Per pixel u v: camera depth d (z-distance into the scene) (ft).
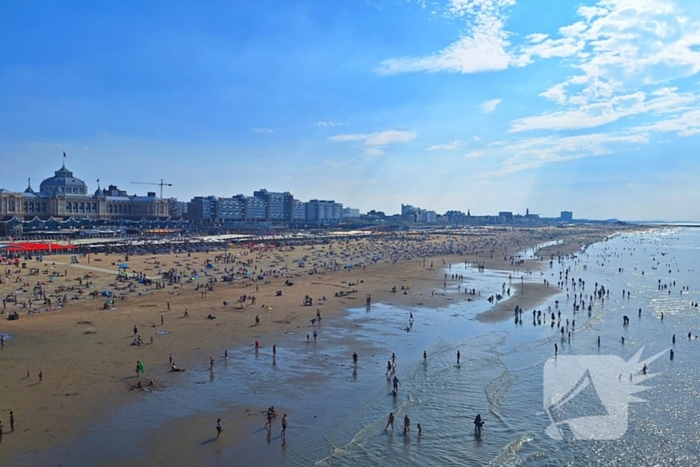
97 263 414.62
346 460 103.91
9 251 456.04
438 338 199.00
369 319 229.66
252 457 103.65
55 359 159.63
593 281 384.06
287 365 160.66
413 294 301.84
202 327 205.26
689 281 388.16
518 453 109.70
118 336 188.75
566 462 106.73
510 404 135.03
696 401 139.23
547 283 364.38
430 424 121.80
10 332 191.42
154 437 110.42
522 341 197.16
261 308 246.47
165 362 159.84
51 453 101.76
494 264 504.43
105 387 137.59
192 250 557.74
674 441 116.78
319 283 339.36
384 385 145.89
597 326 224.53
